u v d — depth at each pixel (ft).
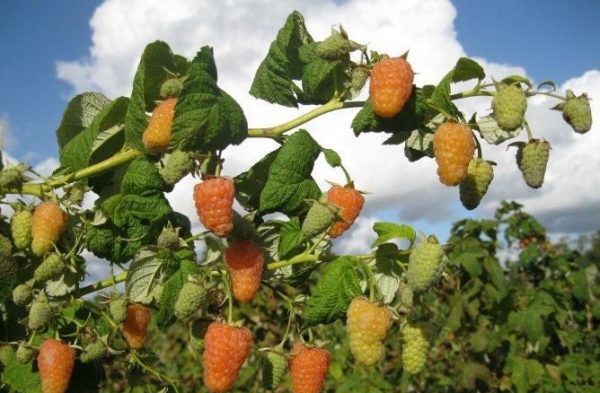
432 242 1.12
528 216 5.05
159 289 1.16
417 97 1.18
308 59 1.30
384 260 1.21
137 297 1.19
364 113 1.19
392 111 1.13
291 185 1.15
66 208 1.19
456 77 1.21
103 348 1.20
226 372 1.10
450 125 1.14
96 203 1.24
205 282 1.14
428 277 1.09
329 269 1.14
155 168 1.16
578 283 4.74
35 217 1.16
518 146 1.23
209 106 1.04
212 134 1.05
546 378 3.41
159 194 1.17
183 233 1.23
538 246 4.99
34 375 1.23
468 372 3.48
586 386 3.44
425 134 1.31
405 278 1.21
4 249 1.15
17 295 1.16
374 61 1.21
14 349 1.24
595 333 4.66
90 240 1.17
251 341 1.13
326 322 1.14
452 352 3.85
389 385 3.47
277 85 1.36
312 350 1.19
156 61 1.14
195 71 1.03
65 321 1.22
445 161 1.13
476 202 1.20
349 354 4.04
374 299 1.12
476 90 1.20
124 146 1.22
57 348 1.17
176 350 4.64
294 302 1.25
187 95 1.02
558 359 3.62
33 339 1.22
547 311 3.56
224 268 1.16
